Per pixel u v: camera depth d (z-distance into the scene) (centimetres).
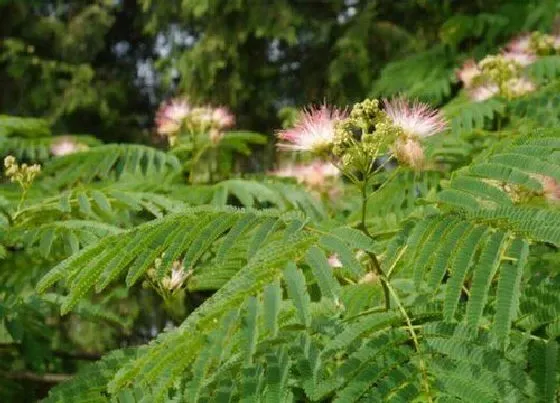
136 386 217
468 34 762
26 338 363
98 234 312
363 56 1038
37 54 1270
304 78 1150
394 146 233
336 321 204
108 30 1303
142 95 1343
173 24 1214
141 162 419
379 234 256
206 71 1109
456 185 204
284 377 187
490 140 408
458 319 181
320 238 190
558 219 177
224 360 205
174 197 394
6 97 1214
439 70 721
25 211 353
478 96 467
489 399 166
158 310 737
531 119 419
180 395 204
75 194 346
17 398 384
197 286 301
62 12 1330
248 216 204
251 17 1091
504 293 171
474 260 183
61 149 475
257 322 174
